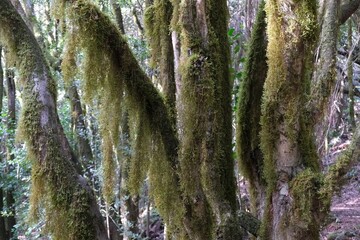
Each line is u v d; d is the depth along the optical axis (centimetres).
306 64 194
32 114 199
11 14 211
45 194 201
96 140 659
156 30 280
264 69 245
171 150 240
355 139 185
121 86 236
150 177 248
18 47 209
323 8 330
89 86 232
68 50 227
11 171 701
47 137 199
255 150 251
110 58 230
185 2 227
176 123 257
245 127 253
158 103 242
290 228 194
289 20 189
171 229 261
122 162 285
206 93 224
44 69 208
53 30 887
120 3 732
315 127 267
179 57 244
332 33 311
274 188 204
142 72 240
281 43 192
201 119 226
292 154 201
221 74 241
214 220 245
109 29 226
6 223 730
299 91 196
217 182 238
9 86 730
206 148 230
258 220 233
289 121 197
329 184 185
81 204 200
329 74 279
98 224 204
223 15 246
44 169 198
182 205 243
